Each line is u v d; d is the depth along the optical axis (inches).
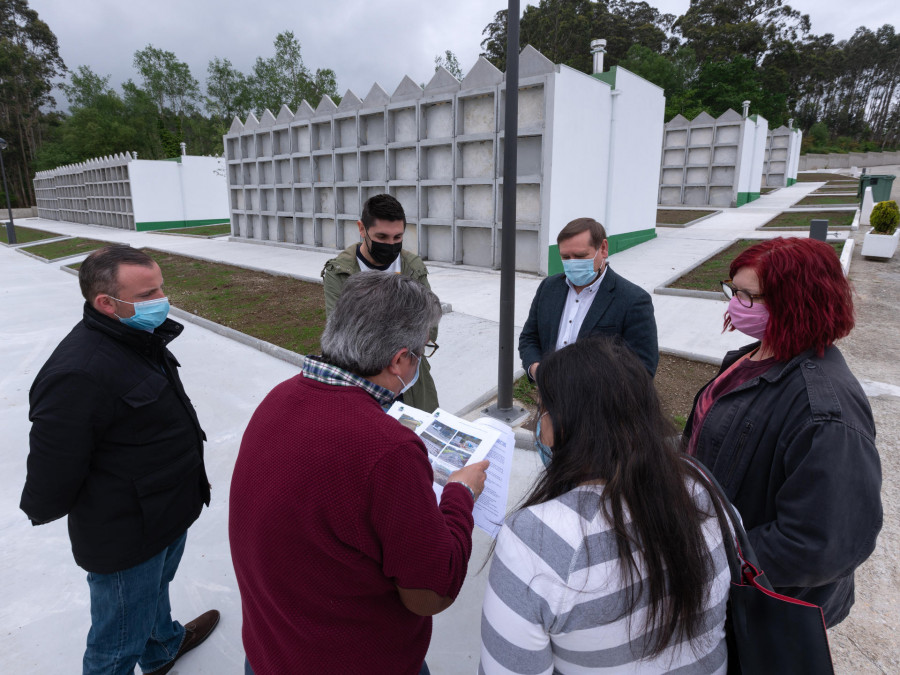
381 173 486.3
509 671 37.9
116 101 1845.5
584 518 36.7
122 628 68.9
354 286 46.6
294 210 581.9
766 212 729.6
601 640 36.3
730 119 795.4
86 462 61.0
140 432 66.1
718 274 352.8
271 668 44.6
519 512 39.5
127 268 64.2
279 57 1695.4
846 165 2174.0
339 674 43.1
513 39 138.3
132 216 956.0
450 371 209.0
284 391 46.8
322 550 40.6
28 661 85.9
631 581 35.2
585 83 384.8
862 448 44.6
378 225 101.1
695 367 205.9
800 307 50.4
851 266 385.1
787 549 45.4
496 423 61.2
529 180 375.9
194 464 74.5
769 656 38.3
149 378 67.2
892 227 401.1
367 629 43.5
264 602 44.4
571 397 39.9
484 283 366.3
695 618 36.7
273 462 42.1
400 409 67.5
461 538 45.6
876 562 102.8
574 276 99.0
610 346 42.0
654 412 39.5
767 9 2642.7
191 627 89.4
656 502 36.1
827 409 46.4
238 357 243.0
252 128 617.6
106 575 67.2
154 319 67.4
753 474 53.1
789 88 2220.7
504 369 163.3
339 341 44.3
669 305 286.2
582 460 38.4
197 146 1931.6
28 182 2075.5
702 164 833.5
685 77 1929.1
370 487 39.6
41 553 114.4
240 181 669.9
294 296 346.6
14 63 2046.0
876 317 265.4
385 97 466.0
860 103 3117.6
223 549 115.0
